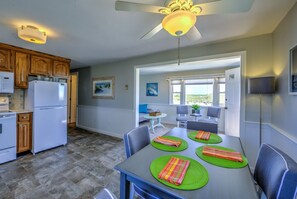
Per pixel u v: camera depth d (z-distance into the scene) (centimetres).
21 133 272
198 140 158
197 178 89
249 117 236
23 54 293
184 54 293
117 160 264
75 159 266
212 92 534
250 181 87
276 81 202
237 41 242
